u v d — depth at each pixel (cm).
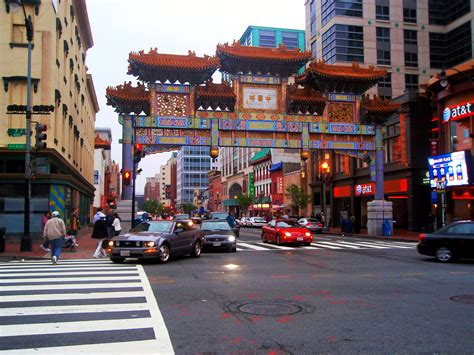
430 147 3819
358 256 1833
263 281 1137
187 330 664
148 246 1488
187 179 16175
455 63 5044
